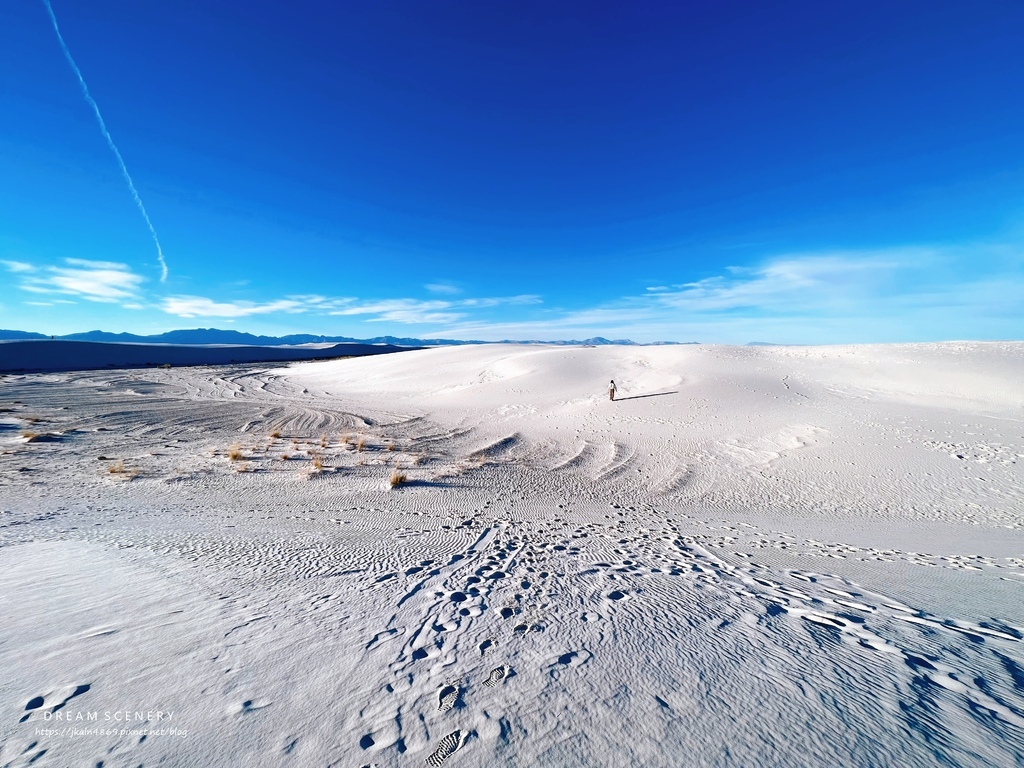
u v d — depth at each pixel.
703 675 2.49
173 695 2.29
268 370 47.59
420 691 2.35
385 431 17.44
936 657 2.74
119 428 16.62
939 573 5.06
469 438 16.16
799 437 13.98
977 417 14.50
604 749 1.91
